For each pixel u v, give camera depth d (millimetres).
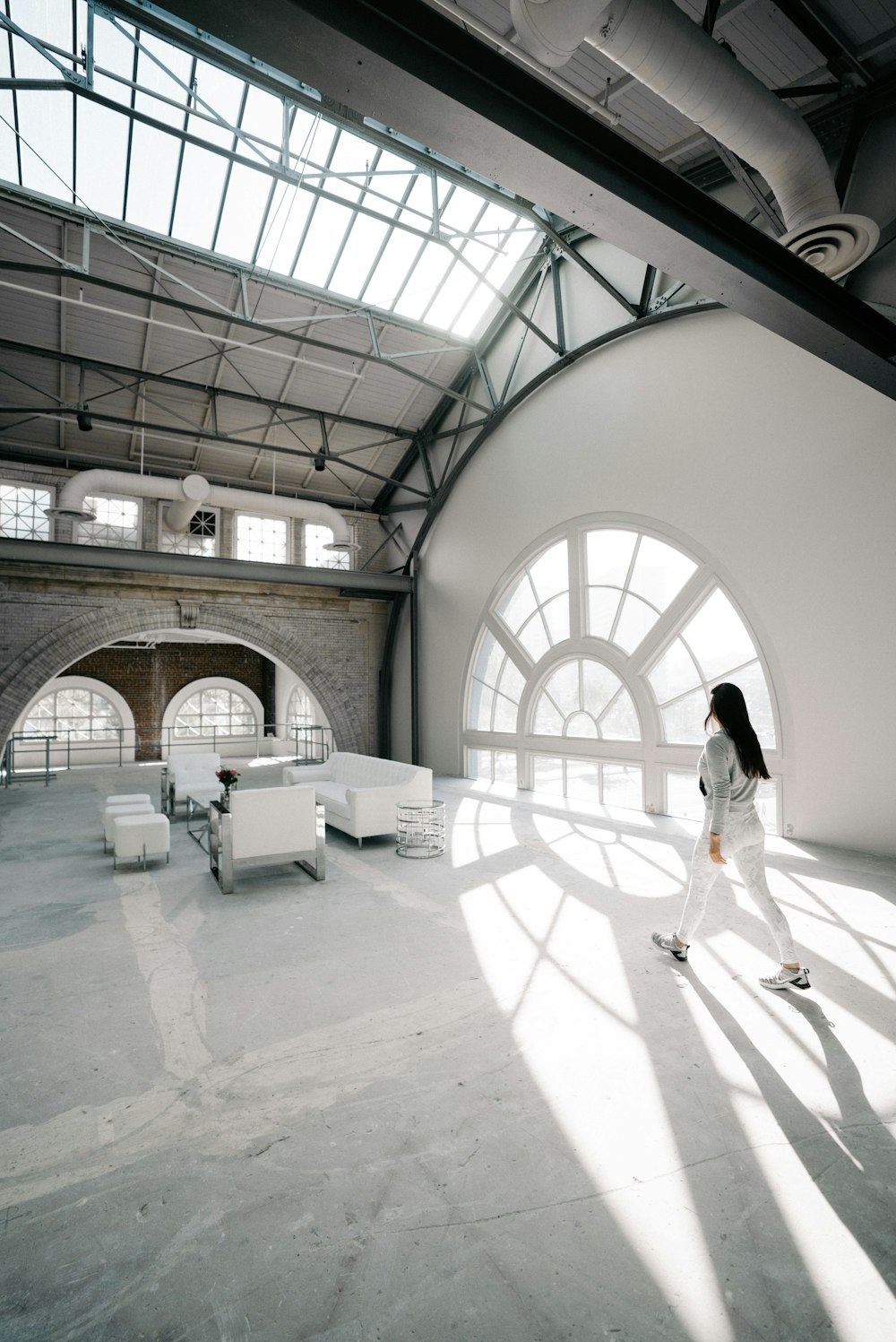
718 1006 3664
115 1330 1822
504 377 12125
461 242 10602
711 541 8352
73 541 12820
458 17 5109
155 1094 2938
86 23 7062
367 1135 2643
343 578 13609
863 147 6641
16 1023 3590
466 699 13078
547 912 5312
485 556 12516
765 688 7875
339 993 3904
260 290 10703
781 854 6867
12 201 8953
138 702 19891
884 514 6711
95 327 10883
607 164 3432
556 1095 2883
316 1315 1862
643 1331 1806
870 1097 2834
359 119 7742
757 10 5730
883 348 4809
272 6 2455
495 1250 2082
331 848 7648
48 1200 2309
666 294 8969
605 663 9836
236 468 14211
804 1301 1896
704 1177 2387
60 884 6289
